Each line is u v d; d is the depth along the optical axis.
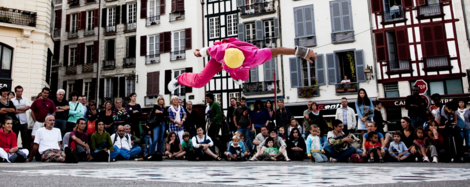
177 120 10.77
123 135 9.62
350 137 8.70
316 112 11.41
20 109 9.09
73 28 30.52
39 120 8.96
